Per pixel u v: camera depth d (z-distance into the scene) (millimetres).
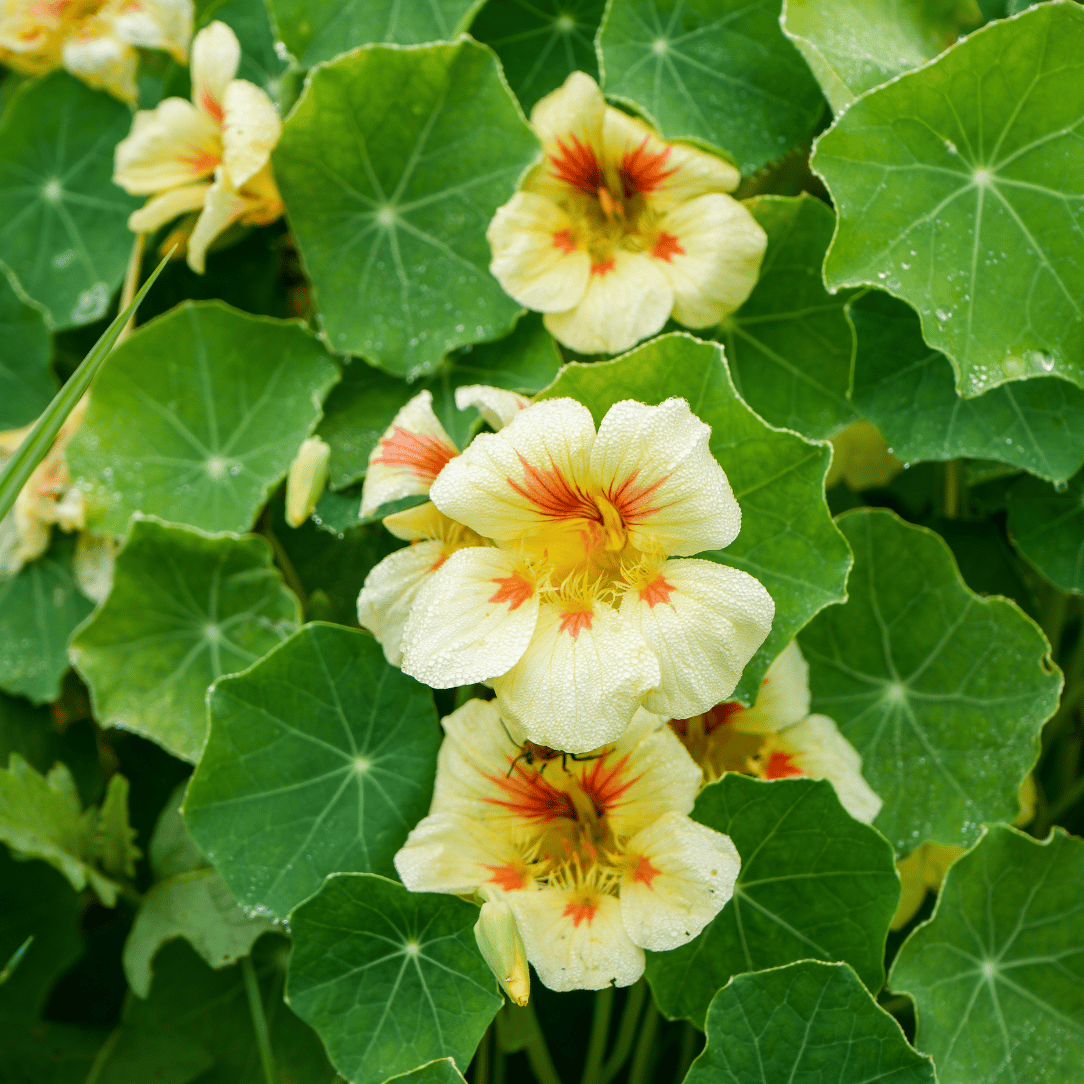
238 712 623
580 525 601
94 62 671
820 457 610
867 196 620
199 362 664
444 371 653
